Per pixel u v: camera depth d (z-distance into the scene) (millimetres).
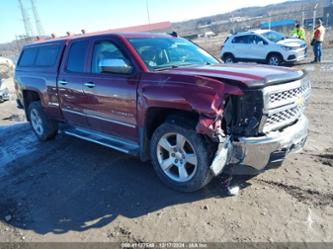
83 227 3252
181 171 3590
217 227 3031
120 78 3943
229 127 3225
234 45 15641
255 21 69062
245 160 3217
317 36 13594
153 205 3494
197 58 4516
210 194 3588
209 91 3039
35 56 5949
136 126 3920
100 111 4387
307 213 3117
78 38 4887
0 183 4512
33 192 4109
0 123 8477
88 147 5562
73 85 4738
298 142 3504
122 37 4137
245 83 3006
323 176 3758
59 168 4770
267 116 3117
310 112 6523
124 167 4535
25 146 6059
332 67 11992
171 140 3686
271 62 14234
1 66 24688
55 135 6180
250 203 3354
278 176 3836
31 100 6414
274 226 2975
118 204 3594
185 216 3244
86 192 3941
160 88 3439
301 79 3520
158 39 4477
